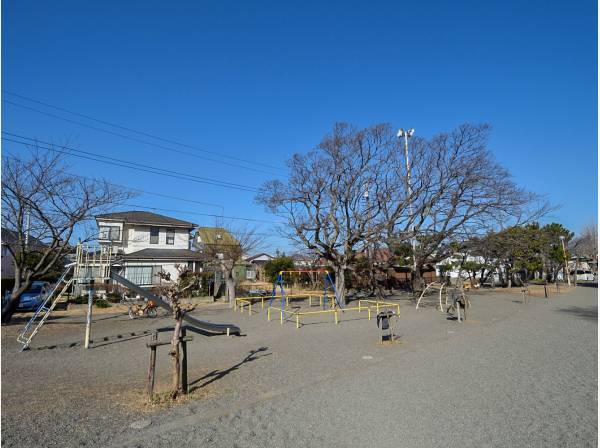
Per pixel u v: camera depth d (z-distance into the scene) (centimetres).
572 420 446
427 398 528
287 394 554
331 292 2562
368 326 1294
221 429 429
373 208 1997
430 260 2473
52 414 474
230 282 2131
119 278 945
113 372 734
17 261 1403
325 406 502
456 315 1528
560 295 2588
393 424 440
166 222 2820
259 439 402
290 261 3356
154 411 484
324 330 1225
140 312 1675
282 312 1560
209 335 1169
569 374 645
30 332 1248
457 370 678
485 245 2345
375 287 2584
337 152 1953
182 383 557
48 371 751
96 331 1295
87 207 1397
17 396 562
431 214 2088
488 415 465
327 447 385
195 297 2375
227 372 696
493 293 2791
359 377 641
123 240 2648
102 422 447
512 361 743
